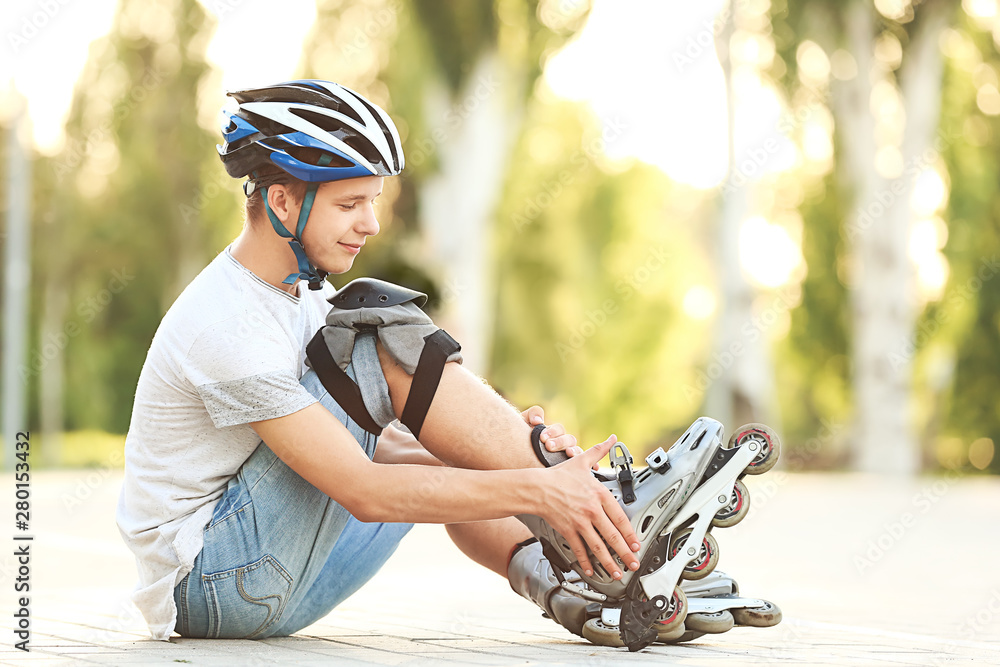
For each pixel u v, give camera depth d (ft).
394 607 19.06
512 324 133.69
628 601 12.29
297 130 11.94
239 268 12.42
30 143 113.09
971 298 112.06
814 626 16.76
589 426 138.51
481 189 102.32
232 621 12.94
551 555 12.46
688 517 12.20
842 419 122.11
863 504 60.64
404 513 11.73
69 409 141.38
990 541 39.60
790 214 116.16
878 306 108.88
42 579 24.08
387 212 105.19
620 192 133.59
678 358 142.72
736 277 111.55
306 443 11.78
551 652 12.60
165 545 12.66
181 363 12.17
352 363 11.99
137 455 12.89
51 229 129.70
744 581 25.96
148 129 122.72
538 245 132.26
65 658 11.80
